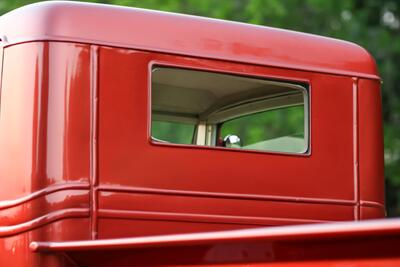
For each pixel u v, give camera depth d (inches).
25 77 190.1
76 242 168.7
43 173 185.8
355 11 699.4
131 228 190.4
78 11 193.8
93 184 188.4
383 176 229.3
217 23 210.4
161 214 193.8
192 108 205.2
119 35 195.9
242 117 211.8
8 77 193.6
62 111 188.4
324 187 217.3
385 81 674.8
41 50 189.9
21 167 187.8
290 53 218.4
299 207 212.4
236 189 203.8
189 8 636.7
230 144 210.7
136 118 194.5
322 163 218.4
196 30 206.2
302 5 677.9
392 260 124.6
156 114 201.0
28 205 185.6
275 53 216.4
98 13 195.3
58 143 187.3
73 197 186.4
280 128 400.8
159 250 156.3
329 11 678.5
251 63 212.2
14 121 190.4
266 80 214.7
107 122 191.8
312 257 134.3
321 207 215.9
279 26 666.8
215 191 200.7
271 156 209.8
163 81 200.5
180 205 196.2
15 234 186.5
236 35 211.8
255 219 205.3
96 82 191.9
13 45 193.6
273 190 209.0
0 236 189.3
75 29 192.1
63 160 187.2
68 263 179.2
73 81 190.1
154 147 195.3
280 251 137.6
